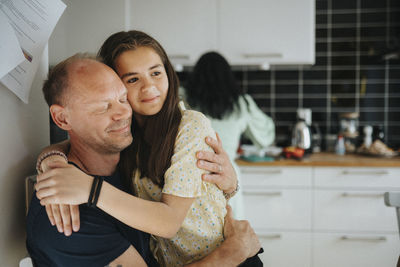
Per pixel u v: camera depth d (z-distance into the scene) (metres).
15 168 0.78
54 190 0.60
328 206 2.25
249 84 2.85
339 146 2.54
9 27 0.67
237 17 2.38
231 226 0.90
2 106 0.72
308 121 2.58
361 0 2.69
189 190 0.78
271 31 2.37
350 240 2.24
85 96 0.67
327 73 2.77
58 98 0.69
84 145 0.74
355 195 2.21
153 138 0.85
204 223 0.87
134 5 2.38
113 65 0.78
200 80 1.94
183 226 0.86
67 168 0.64
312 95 2.80
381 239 2.21
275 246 2.30
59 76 0.69
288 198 2.27
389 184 2.19
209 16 2.38
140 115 0.88
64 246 0.65
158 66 0.79
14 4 0.73
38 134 0.90
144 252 0.83
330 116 2.79
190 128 0.83
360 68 2.73
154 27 2.39
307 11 2.35
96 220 0.69
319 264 2.28
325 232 2.26
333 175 2.23
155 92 0.79
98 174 0.79
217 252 0.83
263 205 2.30
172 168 0.79
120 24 2.12
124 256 0.71
